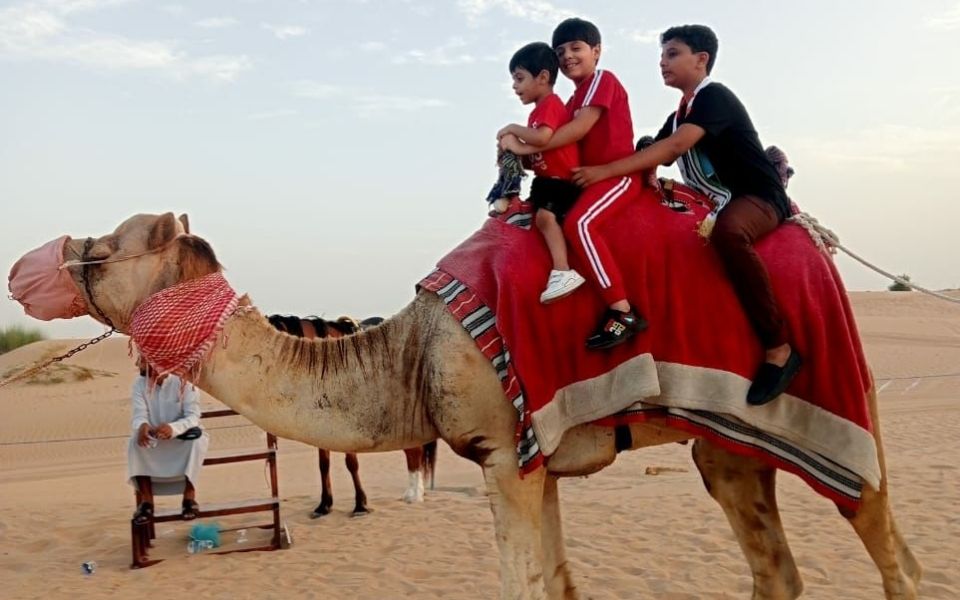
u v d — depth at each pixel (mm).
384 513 11211
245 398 4883
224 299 4895
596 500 11562
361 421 4938
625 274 4762
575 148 4973
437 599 7488
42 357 38156
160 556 9398
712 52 5203
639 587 7508
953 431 17391
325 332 10062
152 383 4973
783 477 12430
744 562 8125
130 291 4910
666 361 4703
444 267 4980
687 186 5277
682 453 15867
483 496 12453
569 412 4719
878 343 41594
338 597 7664
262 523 10883
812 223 5059
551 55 4957
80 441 24109
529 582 4645
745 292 4715
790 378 4754
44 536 10609
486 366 4699
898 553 5152
